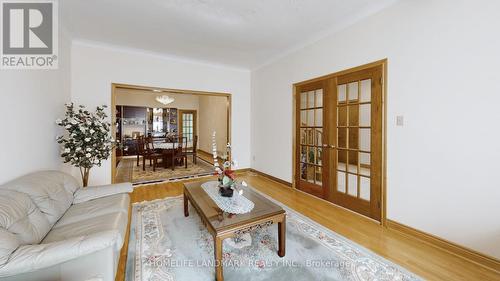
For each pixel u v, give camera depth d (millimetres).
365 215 2754
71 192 2176
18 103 1947
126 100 8711
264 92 4816
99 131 3043
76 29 3186
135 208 2984
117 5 2553
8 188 1554
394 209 2436
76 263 1247
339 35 3033
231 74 5137
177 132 9797
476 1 1793
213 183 2719
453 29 1928
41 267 1134
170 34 3348
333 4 2516
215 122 8102
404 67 2297
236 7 2596
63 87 3143
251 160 5438
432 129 2098
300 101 3836
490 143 1756
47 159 2547
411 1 2219
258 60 4645
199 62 4711
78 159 2865
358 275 1679
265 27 3104
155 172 5359
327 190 3309
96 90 3734
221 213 1846
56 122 2727
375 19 2564
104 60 3789
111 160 3850
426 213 2166
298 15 2758
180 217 2707
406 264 1815
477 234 1839
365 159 2758
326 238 2230
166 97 8570
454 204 1972
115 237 1331
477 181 1831
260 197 2244
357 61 2787
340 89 3070
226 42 3660
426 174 2156
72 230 1622
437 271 1729
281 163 4328
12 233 1233
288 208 3055
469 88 1852
